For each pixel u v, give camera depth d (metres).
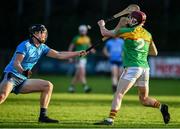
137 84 26.94
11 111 32.31
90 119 29.11
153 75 75.62
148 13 86.44
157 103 27.09
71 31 85.19
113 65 52.34
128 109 34.62
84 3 90.88
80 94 49.88
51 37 84.50
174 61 75.50
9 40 86.31
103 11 88.19
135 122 27.72
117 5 88.38
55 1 90.56
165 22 85.81
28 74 25.78
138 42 26.31
